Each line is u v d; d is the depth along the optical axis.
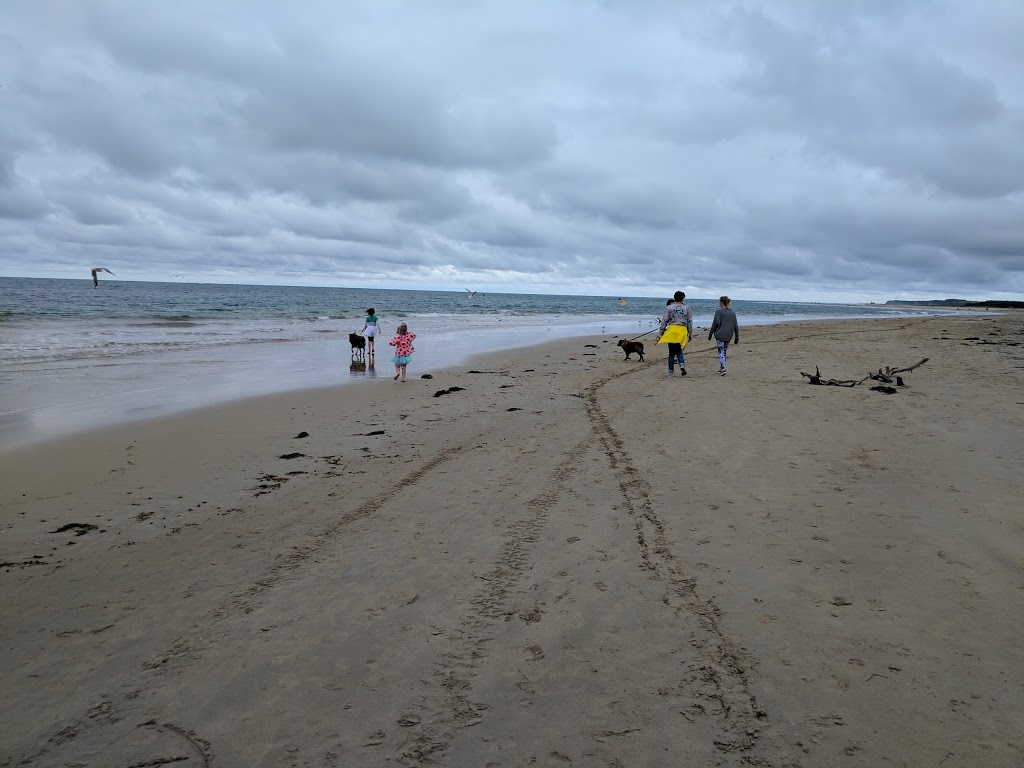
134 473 7.10
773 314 83.00
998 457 6.42
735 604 3.68
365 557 4.61
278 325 32.25
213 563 4.61
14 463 7.45
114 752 2.62
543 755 2.54
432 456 7.55
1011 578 3.84
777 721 2.68
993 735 2.54
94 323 29.20
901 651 3.14
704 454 6.96
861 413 8.88
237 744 2.65
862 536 4.56
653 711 2.78
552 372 15.71
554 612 3.69
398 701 2.91
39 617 3.84
